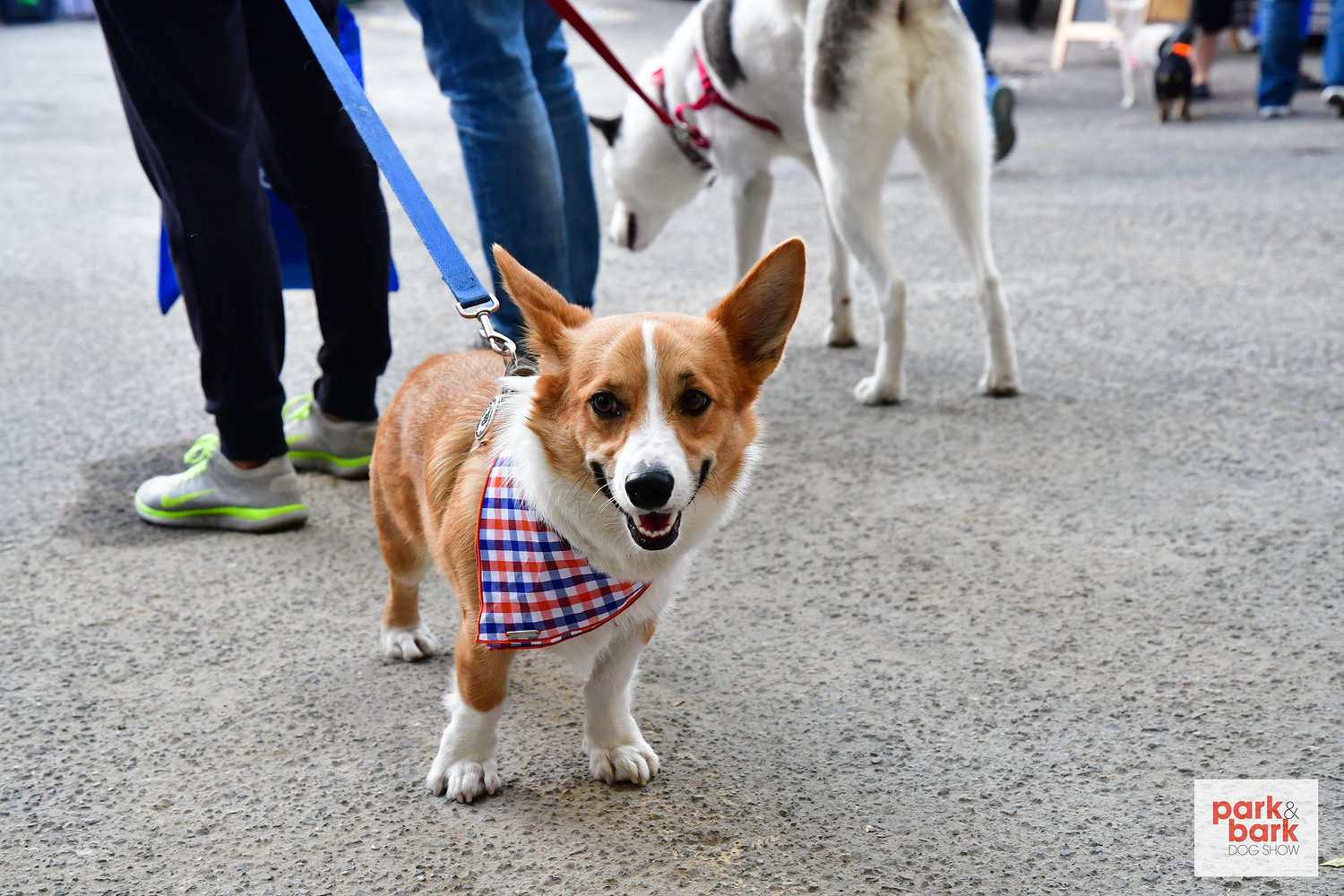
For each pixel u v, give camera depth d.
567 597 2.47
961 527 3.94
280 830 2.51
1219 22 12.52
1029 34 19.11
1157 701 2.93
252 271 3.69
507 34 4.23
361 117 3.11
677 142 6.03
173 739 2.84
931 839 2.46
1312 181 8.84
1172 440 4.56
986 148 4.98
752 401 2.60
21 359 5.70
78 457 4.58
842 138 4.89
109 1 3.36
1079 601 3.44
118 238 8.01
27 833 2.50
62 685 3.07
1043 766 2.69
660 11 22.23
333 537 3.99
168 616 3.44
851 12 4.79
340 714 2.95
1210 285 6.52
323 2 3.81
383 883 2.34
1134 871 2.35
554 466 2.46
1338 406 4.80
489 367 2.99
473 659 2.53
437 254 2.89
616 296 6.53
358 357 4.27
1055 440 4.62
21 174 10.02
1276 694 2.94
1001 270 6.98
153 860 2.41
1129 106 12.75
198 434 4.81
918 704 2.95
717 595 3.54
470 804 2.60
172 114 3.48
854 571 3.67
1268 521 3.88
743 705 2.97
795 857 2.40
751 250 5.86
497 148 4.31
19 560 3.77
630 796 2.62
